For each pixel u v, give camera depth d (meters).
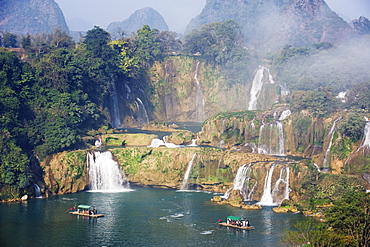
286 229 107.88
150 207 130.38
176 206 131.50
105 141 178.62
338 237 90.00
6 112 155.75
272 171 138.38
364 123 144.88
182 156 155.25
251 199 139.88
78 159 152.75
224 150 161.62
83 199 139.75
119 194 146.75
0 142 142.00
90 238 106.75
